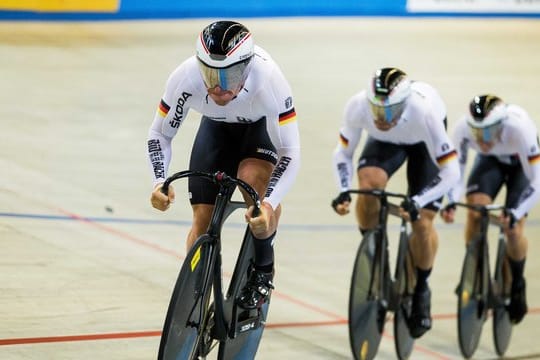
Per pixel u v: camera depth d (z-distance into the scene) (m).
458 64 34.06
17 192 16.03
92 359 10.21
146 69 27.73
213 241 8.57
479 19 44.47
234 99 8.86
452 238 19.98
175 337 8.16
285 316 13.84
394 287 12.95
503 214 14.37
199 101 9.02
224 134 9.64
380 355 14.02
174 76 9.04
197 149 9.55
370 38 36.62
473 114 14.12
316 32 36.66
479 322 14.80
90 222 15.45
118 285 12.81
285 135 9.13
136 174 18.84
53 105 22.45
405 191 21.67
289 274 15.80
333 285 15.80
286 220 18.39
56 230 14.56
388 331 15.55
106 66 27.34
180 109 9.12
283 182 8.95
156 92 25.48
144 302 12.38
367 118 12.73
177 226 16.52
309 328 13.56
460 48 36.84
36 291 11.87
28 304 11.39
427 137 12.58
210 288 8.65
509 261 15.66
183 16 36.19
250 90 8.84
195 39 32.72
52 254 13.41
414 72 32.00
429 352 14.86
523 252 15.49
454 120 27.42
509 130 14.35
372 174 12.92
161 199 8.52
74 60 27.36
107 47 29.77
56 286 12.21
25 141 19.28
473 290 14.44
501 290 15.39
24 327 10.67
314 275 16.05
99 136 20.86
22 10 31.55
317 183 20.78
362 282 12.15
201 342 8.88
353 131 13.14
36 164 18.00
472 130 14.27
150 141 9.31
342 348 13.05
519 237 15.29
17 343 10.18
